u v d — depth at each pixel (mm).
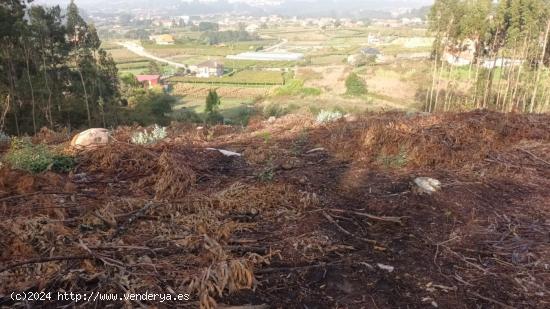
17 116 19688
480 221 3693
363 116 8195
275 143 6465
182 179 4426
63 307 2473
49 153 5273
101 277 2719
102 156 5207
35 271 2779
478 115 6992
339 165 5195
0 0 18734
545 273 2961
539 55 20953
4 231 3164
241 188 4238
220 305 2553
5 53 19547
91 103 24984
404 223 3629
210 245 3090
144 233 3369
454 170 4871
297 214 3785
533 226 3605
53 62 24219
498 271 2984
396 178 4633
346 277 2891
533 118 7074
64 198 3979
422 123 6668
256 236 3402
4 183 4195
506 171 4863
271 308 2576
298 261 3068
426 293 2738
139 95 33531
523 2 20188
